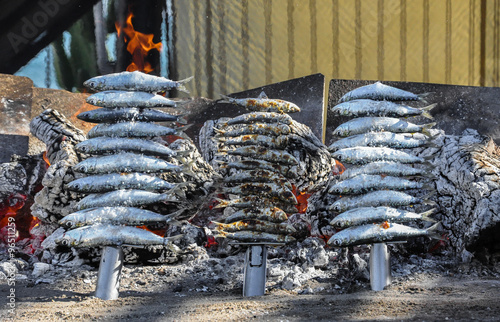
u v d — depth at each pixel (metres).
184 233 5.16
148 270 4.56
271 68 8.68
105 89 3.91
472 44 9.34
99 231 3.64
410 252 4.75
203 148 6.53
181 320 2.92
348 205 3.86
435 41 9.16
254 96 7.29
